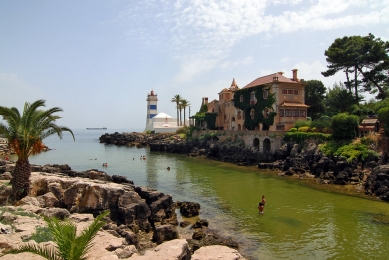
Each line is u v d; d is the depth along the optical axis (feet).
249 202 111.96
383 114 151.33
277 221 90.12
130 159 253.03
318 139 177.27
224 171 185.68
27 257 39.73
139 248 67.77
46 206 86.48
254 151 219.00
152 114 498.69
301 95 244.01
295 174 166.61
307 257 65.98
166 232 74.08
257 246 72.02
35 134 88.17
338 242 73.97
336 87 237.04
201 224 86.12
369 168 140.26
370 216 94.22
